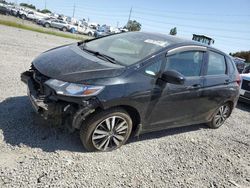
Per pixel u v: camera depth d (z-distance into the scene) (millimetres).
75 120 3527
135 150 4289
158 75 4145
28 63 8352
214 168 4383
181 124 5016
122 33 5367
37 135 3969
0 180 2965
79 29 45625
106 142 3941
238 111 8258
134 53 4320
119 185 3385
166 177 3814
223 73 5668
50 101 3494
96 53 4402
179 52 4512
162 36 4957
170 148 4668
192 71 4789
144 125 4273
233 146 5422
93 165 3623
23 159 3402
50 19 43188
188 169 4160
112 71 3773
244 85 8727
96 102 3516
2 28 17625
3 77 6301
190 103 4805
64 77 3537
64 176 3271
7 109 4551
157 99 4148
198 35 20031
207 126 6129
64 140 4012
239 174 4395
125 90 3709
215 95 5320
